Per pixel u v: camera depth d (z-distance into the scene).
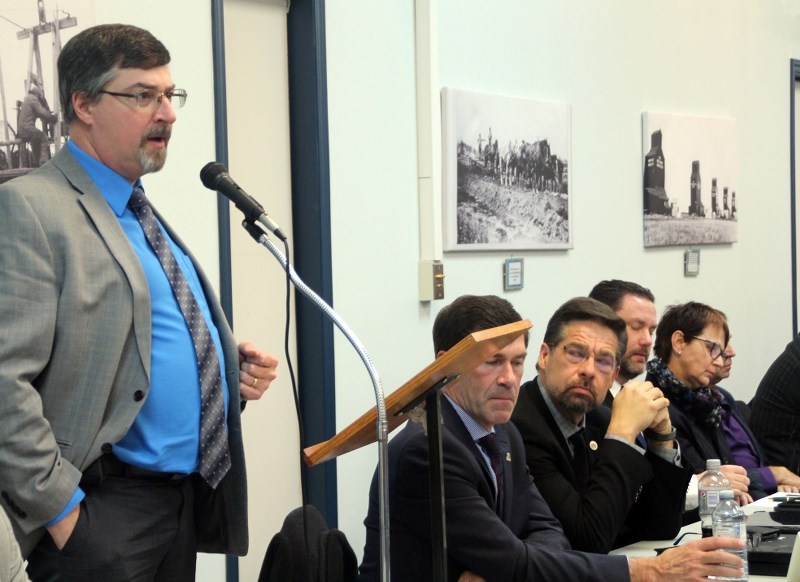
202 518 2.17
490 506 2.35
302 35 3.67
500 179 4.35
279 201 3.66
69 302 1.86
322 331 3.66
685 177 5.43
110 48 1.96
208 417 2.05
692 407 3.60
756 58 5.99
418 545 2.27
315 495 3.69
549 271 4.64
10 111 2.80
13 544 1.33
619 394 2.85
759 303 6.05
